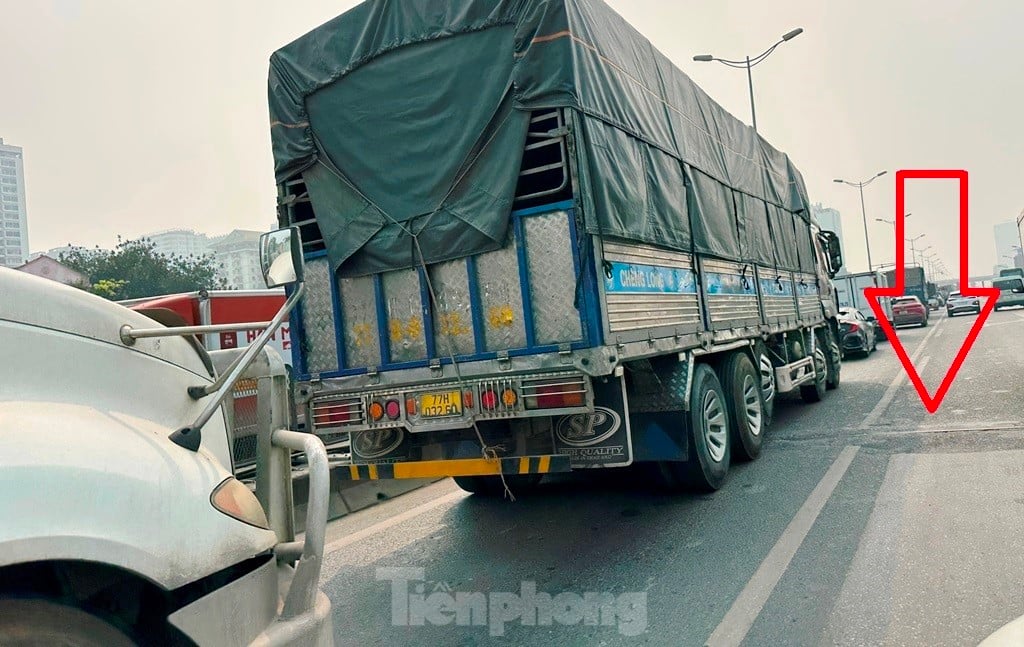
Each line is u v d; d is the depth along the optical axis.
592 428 4.85
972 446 6.91
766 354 8.79
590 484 7.19
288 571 2.78
